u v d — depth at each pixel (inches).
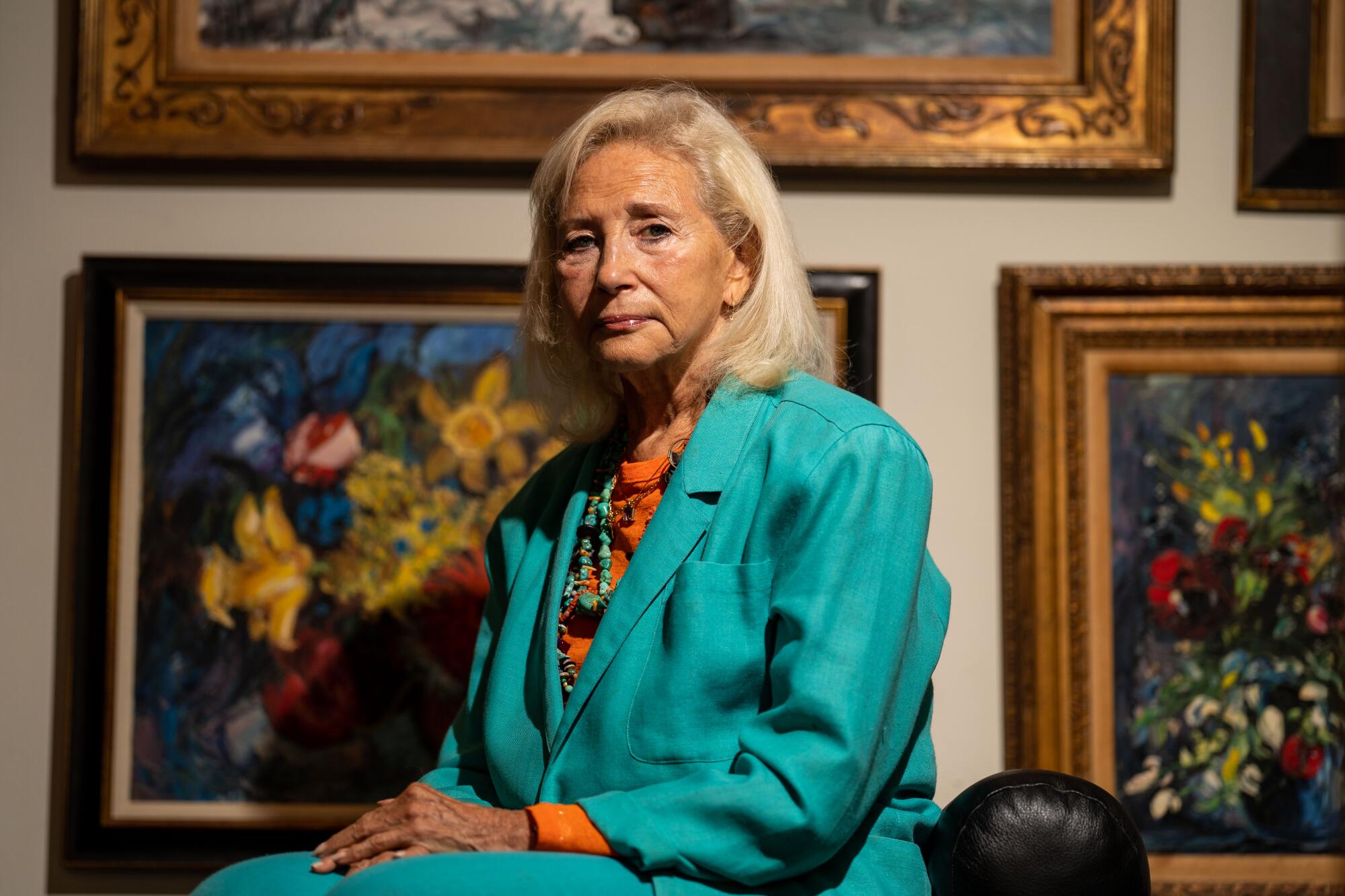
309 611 107.0
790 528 62.2
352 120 107.2
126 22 107.3
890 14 108.4
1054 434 107.1
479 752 74.4
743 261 70.6
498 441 108.0
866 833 62.2
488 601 79.8
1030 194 109.7
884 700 58.2
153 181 109.0
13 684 106.9
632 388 72.1
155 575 106.7
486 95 107.5
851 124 107.2
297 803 106.0
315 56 107.8
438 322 108.3
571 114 107.4
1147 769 106.0
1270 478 107.5
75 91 107.1
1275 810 105.7
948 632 107.7
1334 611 106.9
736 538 63.7
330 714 106.5
